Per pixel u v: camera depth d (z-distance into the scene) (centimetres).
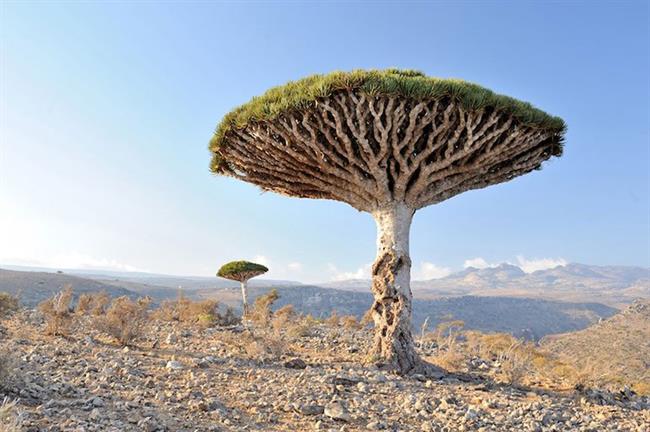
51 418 476
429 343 1417
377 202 1059
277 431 541
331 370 908
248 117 966
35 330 1173
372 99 891
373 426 581
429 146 962
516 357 980
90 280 9369
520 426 634
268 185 1187
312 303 13638
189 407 587
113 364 791
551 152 1079
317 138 988
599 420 697
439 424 614
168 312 1811
